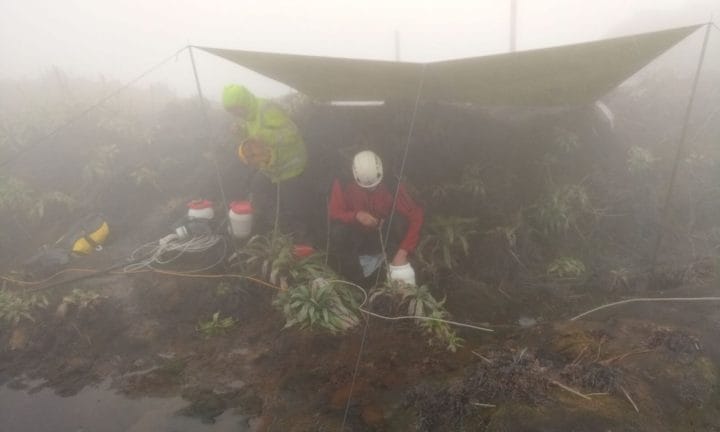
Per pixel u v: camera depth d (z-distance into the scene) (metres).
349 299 4.41
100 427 3.29
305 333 4.12
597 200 6.18
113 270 5.24
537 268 5.40
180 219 5.91
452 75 5.34
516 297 4.91
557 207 5.72
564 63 4.80
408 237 4.72
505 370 3.27
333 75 5.62
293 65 5.18
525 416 2.84
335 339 4.06
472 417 3.00
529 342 3.90
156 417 3.35
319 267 4.84
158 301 4.71
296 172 5.66
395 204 4.78
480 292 4.95
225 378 3.71
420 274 5.11
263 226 5.84
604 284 4.94
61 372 3.87
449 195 6.40
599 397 2.99
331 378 3.62
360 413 3.25
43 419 3.39
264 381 3.64
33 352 4.11
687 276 4.72
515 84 5.73
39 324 4.40
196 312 4.55
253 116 5.34
